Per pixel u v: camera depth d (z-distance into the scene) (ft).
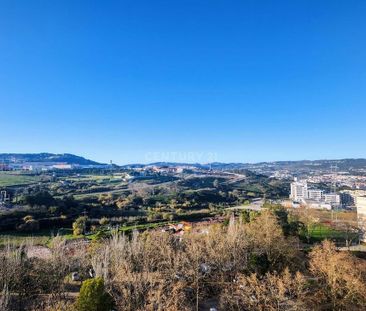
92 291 156.56
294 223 386.11
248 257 258.16
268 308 172.55
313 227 442.50
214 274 236.22
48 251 333.21
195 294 210.59
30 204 526.57
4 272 198.18
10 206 512.22
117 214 553.23
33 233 424.87
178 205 654.12
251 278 199.41
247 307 179.01
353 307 184.34
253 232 294.66
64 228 458.09
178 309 172.55
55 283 214.90
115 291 182.29
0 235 401.90
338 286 190.70
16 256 229.66
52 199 573.74
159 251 262.06
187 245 281.13
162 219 531.09
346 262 210.38
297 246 314.76
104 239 344.90
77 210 535.19
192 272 216.33
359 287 187.32
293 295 185.57
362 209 468.75
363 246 379.96
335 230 447.42
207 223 490.90
